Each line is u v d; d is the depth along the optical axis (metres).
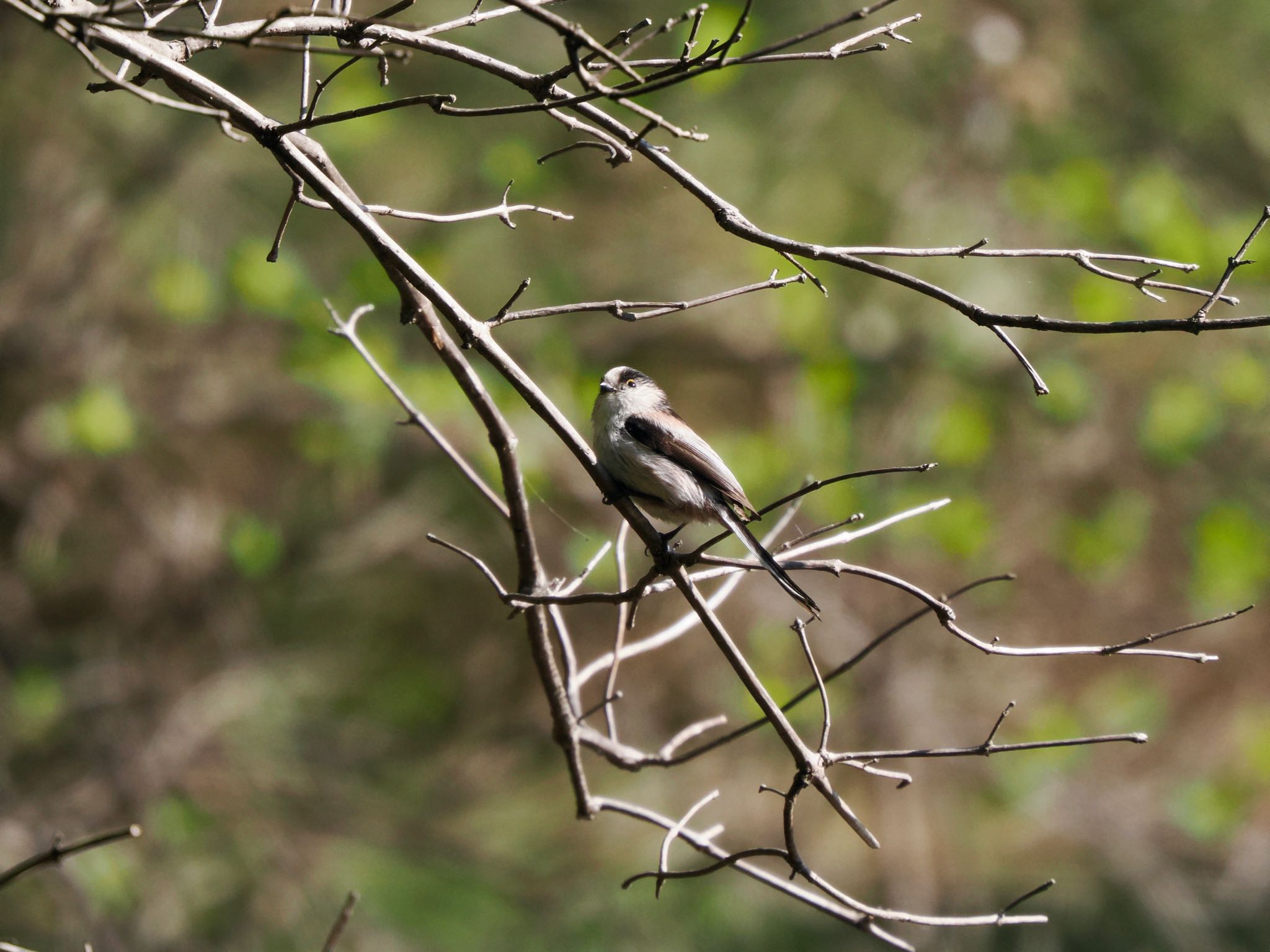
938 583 13.73
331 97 13.09
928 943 13.09
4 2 4.23
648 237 14.17
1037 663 13.98
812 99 13.91
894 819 13.45
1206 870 14.05
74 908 11.62
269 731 13.31
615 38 5.16
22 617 13.36
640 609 13.31
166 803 12.58
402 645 14.72
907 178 14.20
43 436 12.91
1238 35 15.19
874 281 14.22
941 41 14.03
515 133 13.94
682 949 12.69
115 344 13.34
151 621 13.50
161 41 5.44
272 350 13.84
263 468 14.07
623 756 6.25
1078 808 13.73
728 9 12.66
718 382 14.48
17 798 12.38
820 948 13.06
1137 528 13.89
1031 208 14.02
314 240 13.78
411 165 13.67
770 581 13.40
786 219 14.12
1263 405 14.81
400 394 6.56
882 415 14.02
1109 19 15.26
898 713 13.42
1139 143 15.39
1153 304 14.09
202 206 13.26
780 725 5.12
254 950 12.02
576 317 14.17
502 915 12.87
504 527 14.02
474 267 13.67
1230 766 14.16
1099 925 13.49
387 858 13.14
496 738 14.20
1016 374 14.16
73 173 13.27
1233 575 13.66
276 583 13.96
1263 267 14.16
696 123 14.01
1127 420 14.50
